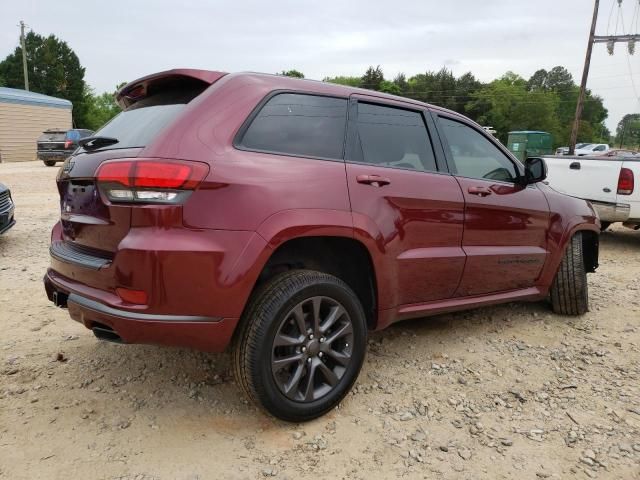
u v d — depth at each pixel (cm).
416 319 445
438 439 272
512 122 8212
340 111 310
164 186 233
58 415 282
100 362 345
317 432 275
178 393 308
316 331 276
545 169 395
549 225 428
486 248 377
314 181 276
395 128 336
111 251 253
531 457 259
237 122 263
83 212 271
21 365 339
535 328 435
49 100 2914
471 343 397
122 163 239
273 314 256
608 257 741
